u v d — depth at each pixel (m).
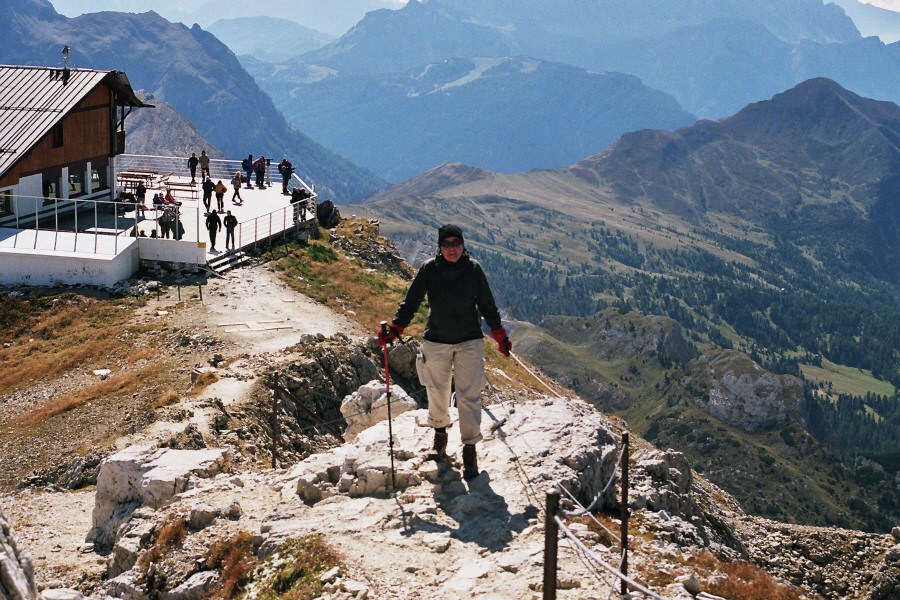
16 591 7.31
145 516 14.30
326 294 53.84
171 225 54.19
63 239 53.00
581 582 9.77
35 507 23.66
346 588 9.84
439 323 11.84
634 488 16.89
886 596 21.09
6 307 47.47
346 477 12.88
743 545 21.42
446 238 11.41
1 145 56.47
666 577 10.45
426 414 15.27
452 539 10.95
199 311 47.00
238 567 11.32
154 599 11.88
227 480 14.40
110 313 46.72
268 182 79.62
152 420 30.81
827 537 23.88
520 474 12.38
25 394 37.69
